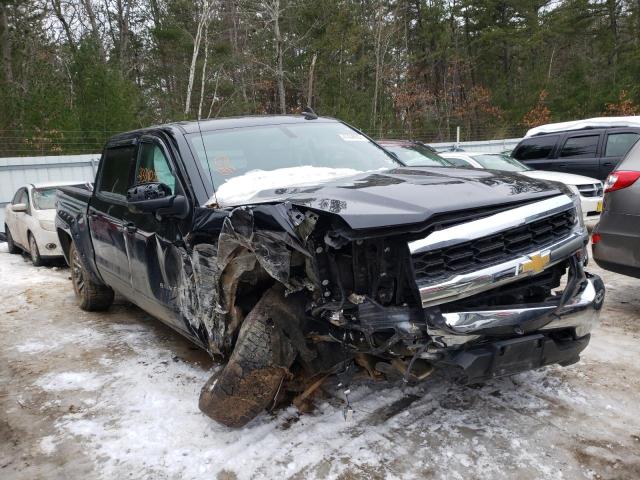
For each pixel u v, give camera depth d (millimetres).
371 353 2900
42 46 23078
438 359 2785
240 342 3160
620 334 4668
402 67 35281
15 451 3383
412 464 2930
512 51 38594
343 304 2820
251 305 3367
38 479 3078
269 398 3197
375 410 3480
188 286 3654
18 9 23141
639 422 3254
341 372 3287
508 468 2859
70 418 3736
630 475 2775
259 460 3055
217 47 31094
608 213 5090
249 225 2953
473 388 3705
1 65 17312
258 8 28203
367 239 2775
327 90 30000
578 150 10898
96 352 4977
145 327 5652
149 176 4367
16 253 11930
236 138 4188
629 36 38281
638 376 3842
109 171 5309
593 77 34531
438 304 2709
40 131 15867
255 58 29344
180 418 3588
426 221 2707
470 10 38625
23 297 7344
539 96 32875
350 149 4457
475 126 33938
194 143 4043
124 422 3615
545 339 2961
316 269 2828
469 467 2883
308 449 3115
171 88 33219
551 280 3166
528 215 2908
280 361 3096
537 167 11523
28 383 4391
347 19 30031
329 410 3512
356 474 2879
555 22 37125
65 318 6172
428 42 38812
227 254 3133
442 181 3227
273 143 4238
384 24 33562
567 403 3488
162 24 30547
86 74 17500
